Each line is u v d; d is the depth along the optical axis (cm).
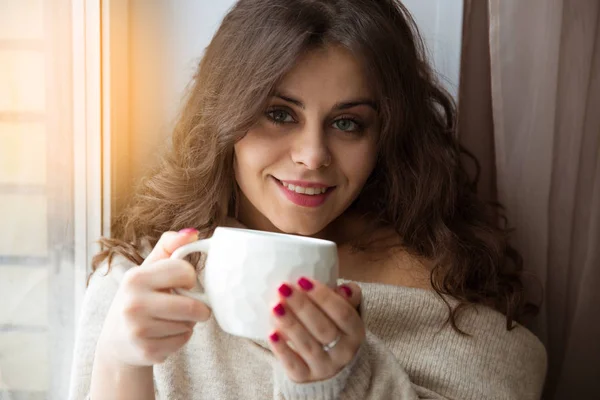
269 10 98
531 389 111
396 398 88
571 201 132
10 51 117
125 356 77
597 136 130
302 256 69
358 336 73
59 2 118
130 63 129
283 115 99
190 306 71
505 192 130
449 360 103
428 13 129
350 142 101
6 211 120
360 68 96
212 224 111
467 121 133
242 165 102
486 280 119
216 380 103
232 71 101
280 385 79
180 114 124
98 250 124
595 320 134
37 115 120
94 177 122
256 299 69
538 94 126
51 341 124
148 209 115
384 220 120
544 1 122
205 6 129
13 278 122
